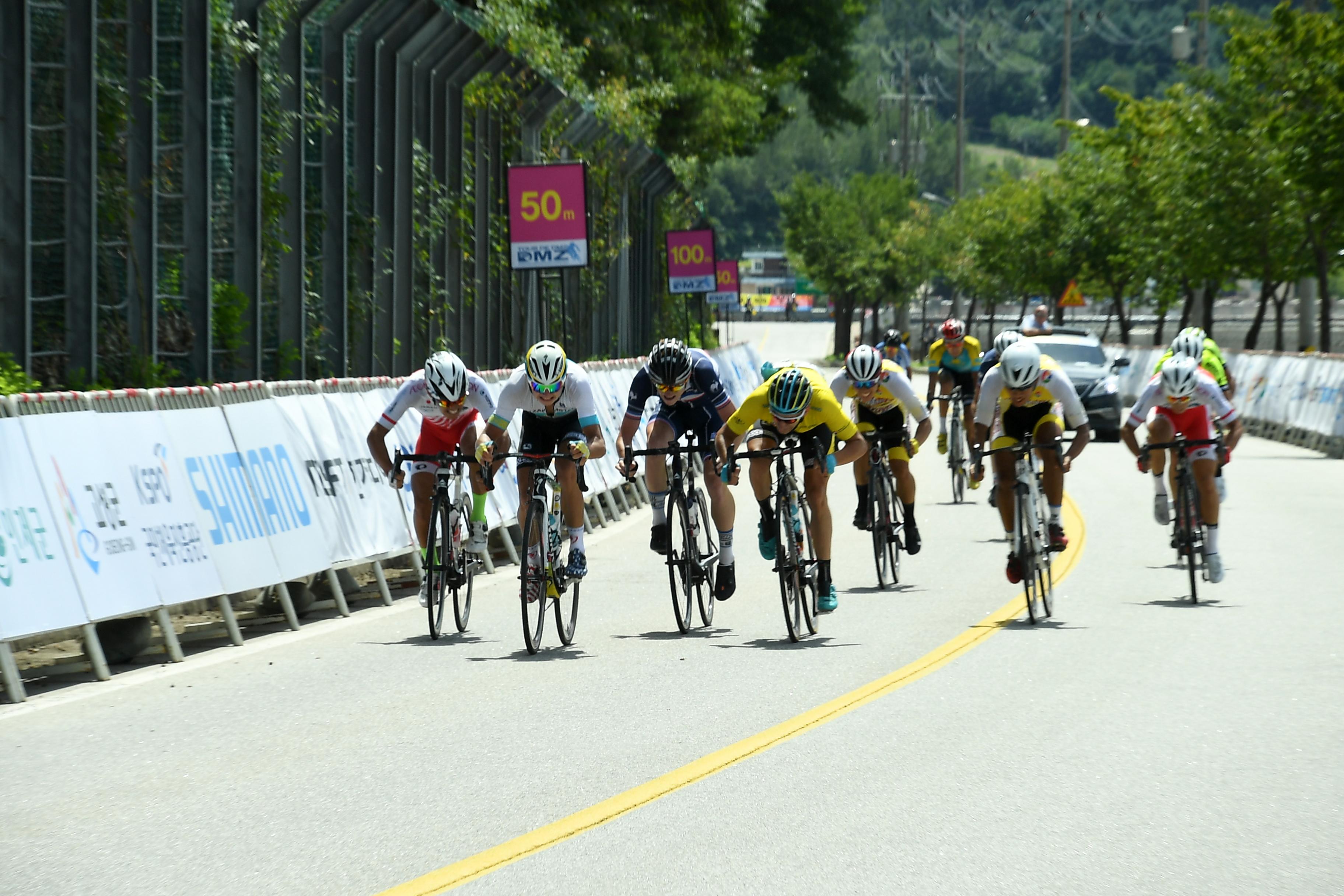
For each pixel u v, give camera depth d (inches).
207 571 1353.3
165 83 1972.2
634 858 724.0
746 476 3078.2
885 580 1663.4
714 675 1178.0
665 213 5462.6
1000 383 1448.1
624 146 4183.1
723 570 1417.3
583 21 4586.6
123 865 725.9
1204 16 5172.2
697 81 5324.8
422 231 2755.9
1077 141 7342.5
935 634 1348.4
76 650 1330.0
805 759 909.2
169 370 1957.4
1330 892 668.1
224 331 2041.1
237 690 1157.1
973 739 952.9
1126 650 1253.7
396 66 2554.1
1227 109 4584.2
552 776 879.7
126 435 1304.1
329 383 1653.5
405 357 2647.6
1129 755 911.0
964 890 673.0
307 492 1541.6
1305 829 759.7
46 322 1782.7
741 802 818.8
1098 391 3735.2
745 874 698.8
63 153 1786.4
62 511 1206.9
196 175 1985.7
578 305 3907.5
